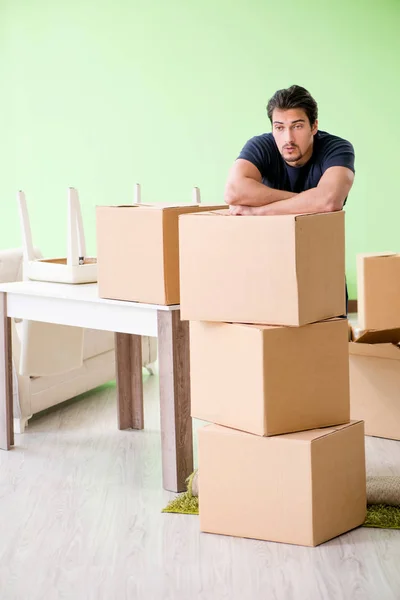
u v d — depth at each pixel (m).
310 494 2.80
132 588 2.59
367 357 4.08
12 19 7.67
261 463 2.87
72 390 4.80
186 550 2.85
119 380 4.31
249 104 7.50
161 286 3.37
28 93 7.73
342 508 2.92
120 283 3.51
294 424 2.90
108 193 7.73
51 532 3.02
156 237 3.36
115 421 4.52
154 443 4.11
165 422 3.41
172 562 2.76
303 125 3.25
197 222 2.98
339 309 3.02
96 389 5.32
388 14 7.34
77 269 4.05
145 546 2.89
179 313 3.39
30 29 7.65
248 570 2.69
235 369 2.93
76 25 7.58
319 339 2.92
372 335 4.13
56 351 4.38
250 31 7.43
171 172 7.64
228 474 2.93
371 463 3.70
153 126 7.61
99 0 7.52
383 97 7.43
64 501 3.32
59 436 4.24
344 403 2.99
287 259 2.81
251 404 2.88
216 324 2.99
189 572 2.69
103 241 3.54
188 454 3.45
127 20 7.52
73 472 3.67
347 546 2.85
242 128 7.53
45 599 2.53
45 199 7.80
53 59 7.65
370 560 2.74
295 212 3.16
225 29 7.45
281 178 3.42
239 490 2.92
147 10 7.49
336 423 2.98
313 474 2.80
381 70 7.40
